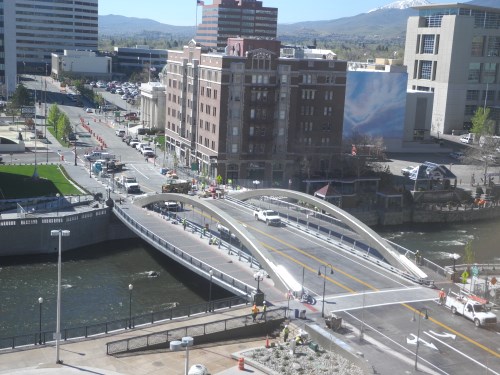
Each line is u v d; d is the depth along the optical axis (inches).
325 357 2379.4
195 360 2353.6
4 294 3356.3
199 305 2842.0
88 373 2172.7
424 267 3481.8
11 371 2150.6
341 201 5251.0
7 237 4013.3
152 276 3720.5
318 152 5984.3
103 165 5880.9
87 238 4301.2
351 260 3506.4
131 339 2379.4
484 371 2299.5
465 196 5728.3
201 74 5979.3
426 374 2255.2
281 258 3459.6
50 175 5462.6
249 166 5762.8
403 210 5369.1
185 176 5816.9
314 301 2891.2
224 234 3902.6
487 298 3046.3
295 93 5797.2
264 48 5629.9
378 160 5969.5
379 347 2466.8
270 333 2650.1
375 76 7455.7
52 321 2992.1
